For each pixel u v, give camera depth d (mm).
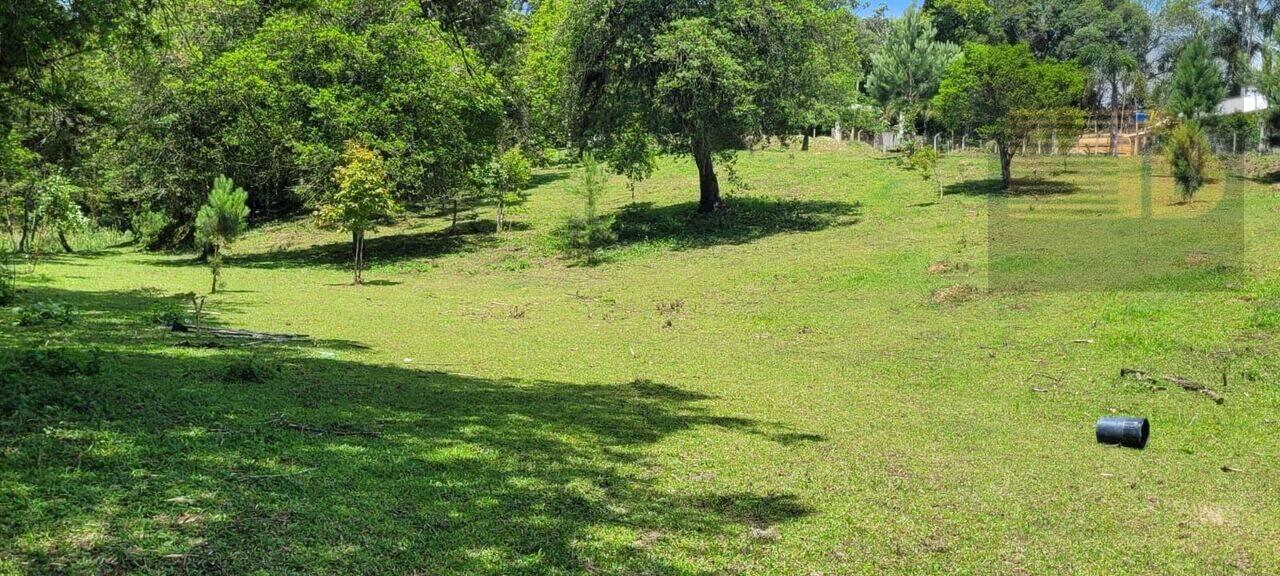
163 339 10820
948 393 10078
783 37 26875
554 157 43750
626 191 39875
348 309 16562
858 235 25047
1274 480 6688
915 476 6418
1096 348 11625
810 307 16500
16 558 3611
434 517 4672
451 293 20062
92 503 4293
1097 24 56344
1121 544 5062
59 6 9531
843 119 32938
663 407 8703
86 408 6137
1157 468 6969
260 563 3816
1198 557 4895
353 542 4180
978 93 21688
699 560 4418
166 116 29578
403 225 35594
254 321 14109
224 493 4641
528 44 32156
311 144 27719
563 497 5262
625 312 17016
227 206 19359
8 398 6070
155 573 3611
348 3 28531
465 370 10391
